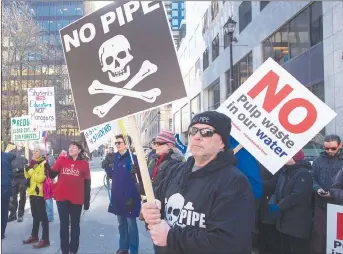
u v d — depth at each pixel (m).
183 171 2.42
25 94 22.22
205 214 2.14
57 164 5.89
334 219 4.03
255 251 5.14
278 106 3.84
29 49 22.75
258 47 20.75
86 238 7.50
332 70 13.05
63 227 5.77
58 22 26.53
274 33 18.86
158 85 2.43
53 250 6.65
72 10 26.94
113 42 2.51
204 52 34.28
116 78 2.50
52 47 25.05
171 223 2.27
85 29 2.57
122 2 2.51
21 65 22.00
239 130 3.85
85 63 2.56
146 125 67.31
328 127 13.20
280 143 3.79
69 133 27.94
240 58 23.78
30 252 6.54
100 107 2.52
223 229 2.02
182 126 44.09
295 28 16.53
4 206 6.57
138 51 2.47
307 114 3.79
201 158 2.28
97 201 12.70
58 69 25.19
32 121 8.77
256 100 3.88
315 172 4.98
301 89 3.83
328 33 13.30
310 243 4.44
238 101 3.90
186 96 2.38
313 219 4.52
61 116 27.64
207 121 2.27
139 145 2.37
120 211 5.81
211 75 31.52
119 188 5.82
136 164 5.84
